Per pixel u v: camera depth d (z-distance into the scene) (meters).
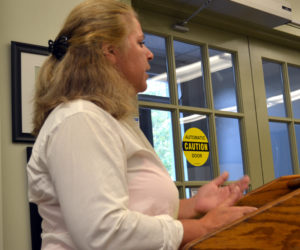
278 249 0.55
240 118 2.50
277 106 2.73
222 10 2.26
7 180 1.52
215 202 0.97
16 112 1.57
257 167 2.47
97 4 0.93
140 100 2.10
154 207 0.80
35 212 1.53
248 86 2.57
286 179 0.96
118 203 0.69
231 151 2.42
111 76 0.85
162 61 2.25
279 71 2.83
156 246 0.69
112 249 0.67
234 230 0.55
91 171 0.70
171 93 2.23
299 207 0.56
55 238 0.77
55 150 0.73
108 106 0.82
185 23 2.29
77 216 0.68
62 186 0.70
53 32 1.74
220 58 2.51
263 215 0.55
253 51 2.66
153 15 2.22
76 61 0.86
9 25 1.65
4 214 1.49
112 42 0.91
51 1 1.76
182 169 2.16
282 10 2.41
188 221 0.76
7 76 1.61
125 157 0.79
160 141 2.14
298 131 2.82
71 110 0.77
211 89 2.38
